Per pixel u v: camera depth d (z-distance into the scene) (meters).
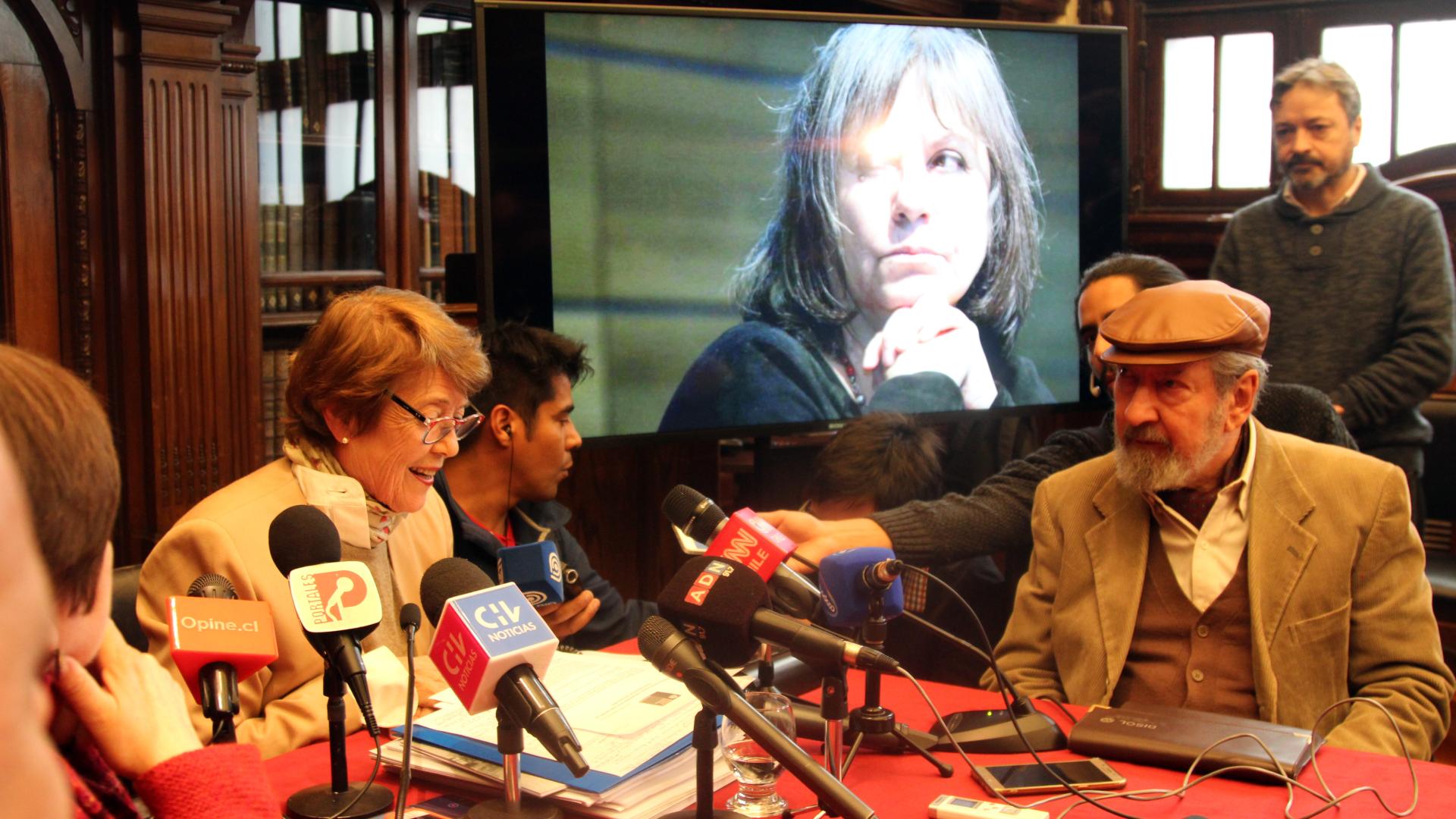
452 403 1.99
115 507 1.02
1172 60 5.66
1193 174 5.69
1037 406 4.07
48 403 0.96
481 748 1.54
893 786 1.61
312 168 3.62
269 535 1.46
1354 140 3.83
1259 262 3.99
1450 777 1.62
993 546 2.78
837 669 1.42
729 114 3.58
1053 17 5.20
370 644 2.03
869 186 3.77
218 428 3.27
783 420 3.73
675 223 3.54
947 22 3.82
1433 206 3.77
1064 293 4.08
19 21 2.90
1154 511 2.19
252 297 3.34
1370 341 3.80
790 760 1.25
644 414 3.55
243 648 1.30
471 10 3.97
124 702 1.18
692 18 3.52
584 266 3.44
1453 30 5.16
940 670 2.79
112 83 3.04
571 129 3.40
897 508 2.77
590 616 2.40
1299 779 1.61
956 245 3.89
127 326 3.10
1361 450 3.80
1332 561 2.08
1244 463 2.15
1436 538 4.55
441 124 3.94
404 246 3.84
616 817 1.42
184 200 3.16
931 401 3.90
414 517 2.26
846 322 3.78
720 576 1.36
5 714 0.43
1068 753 1.72
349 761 1.66
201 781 1.18
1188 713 1.79
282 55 3.51
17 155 2.92
